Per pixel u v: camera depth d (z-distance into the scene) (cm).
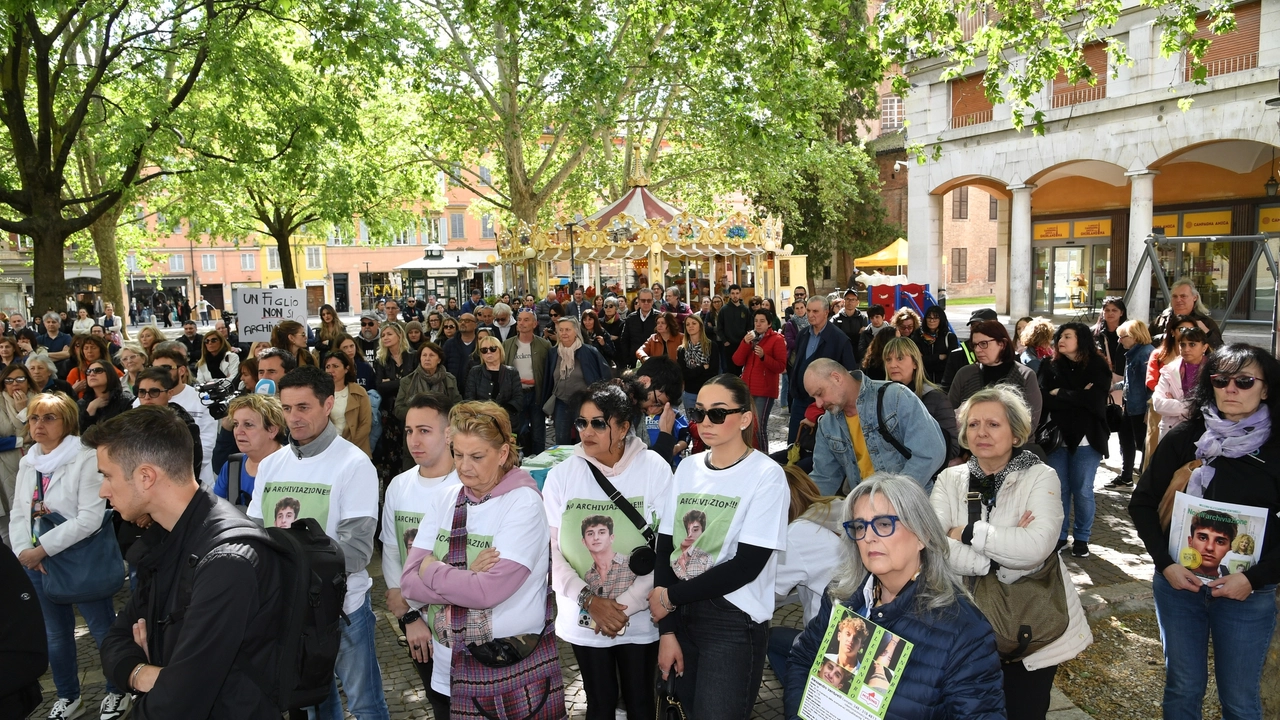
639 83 2312
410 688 447
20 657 249
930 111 2514
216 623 210
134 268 5084
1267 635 308
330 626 247
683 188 3189
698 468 319
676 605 296
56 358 1133
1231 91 1859
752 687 304
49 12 1229
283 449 364
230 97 1689
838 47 959
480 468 303
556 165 3164
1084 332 573
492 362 798
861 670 221
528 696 304
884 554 218
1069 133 2186
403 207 3269
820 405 423
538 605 309
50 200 1404
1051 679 298
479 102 2428
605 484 337
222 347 955
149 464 228
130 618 245
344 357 629
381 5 1588
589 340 1260
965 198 4588
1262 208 2262
